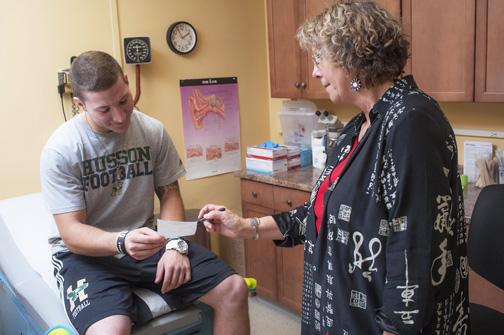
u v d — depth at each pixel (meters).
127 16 2.77
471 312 1.70
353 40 1.16
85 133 1.72
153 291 1.75
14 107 2.48
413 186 1.07
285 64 2.97
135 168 1.84
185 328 1.69
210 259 1.81
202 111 3.16
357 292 1.22
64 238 1.67
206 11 3.09
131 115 1.76
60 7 2.55
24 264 1.99
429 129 1.08
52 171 1.67
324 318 1.31
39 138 2.57
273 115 3.50
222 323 1.73
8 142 2.49
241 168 3.41
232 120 3.32
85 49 2.65
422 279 1.07
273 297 2.97
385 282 1.15
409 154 1.07
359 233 1.19
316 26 1.24
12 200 2.33
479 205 1.69
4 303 2.16
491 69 2.11
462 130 2.54
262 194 2.83
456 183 1.16
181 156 3.10
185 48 3.00
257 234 1.61
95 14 2.66
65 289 1.64
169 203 1.96
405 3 2.33
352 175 1.21
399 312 1.09
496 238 1.62
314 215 1.39
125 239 1.57
